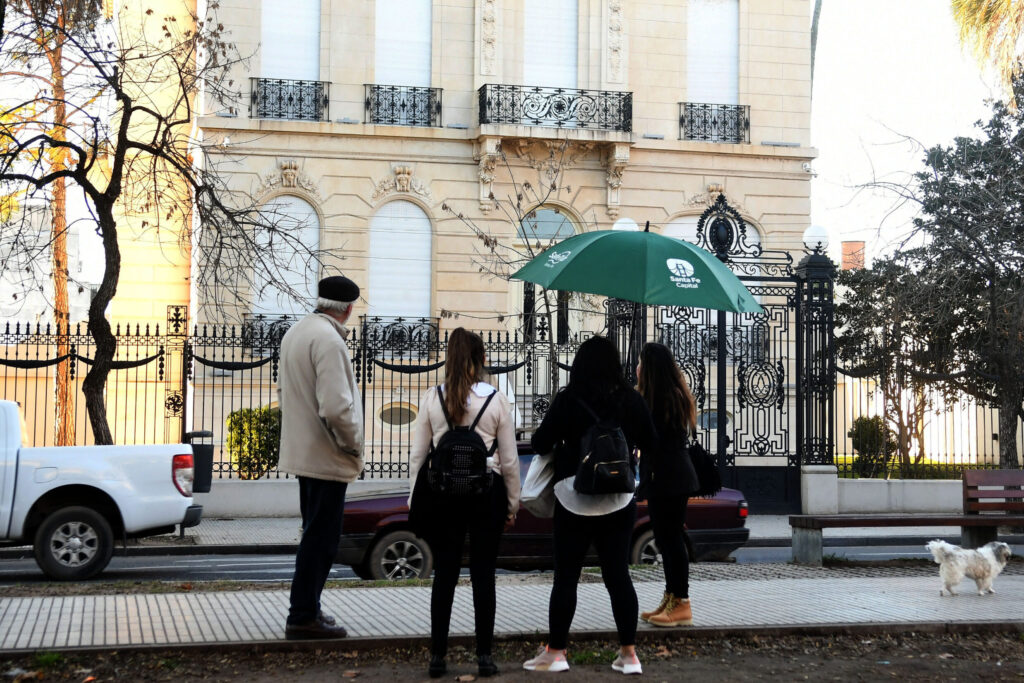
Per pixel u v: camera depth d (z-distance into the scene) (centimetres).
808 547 1140
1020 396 1836
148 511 1134
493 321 2541
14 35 1565
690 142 2658
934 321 1972
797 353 1811
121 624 689
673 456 717
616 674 618
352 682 584
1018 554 1318
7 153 1551
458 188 2555
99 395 1550
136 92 2514
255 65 2488
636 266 711
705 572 1050
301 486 683
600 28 2648
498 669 617
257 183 2450
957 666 657
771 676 625
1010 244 1855
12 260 2741
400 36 2572
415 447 608
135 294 2677
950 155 2123
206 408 2370
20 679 572
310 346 645
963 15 1997
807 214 2727
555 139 2539
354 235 2491
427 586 896
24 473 1100
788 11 2766
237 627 682
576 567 623
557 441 629
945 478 1939
